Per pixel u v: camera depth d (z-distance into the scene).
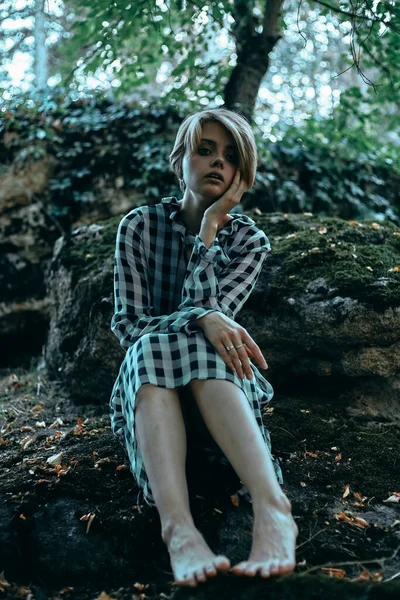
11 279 3.79
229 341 1.76
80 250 3.27
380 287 2.55
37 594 1.72
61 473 2.07
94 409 2.85
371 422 2.45
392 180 4.80
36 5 5.13
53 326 3.28
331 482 2.09
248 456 1.61
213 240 1.96
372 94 4.45
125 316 1.96
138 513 1.90
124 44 3.99
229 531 1.82
